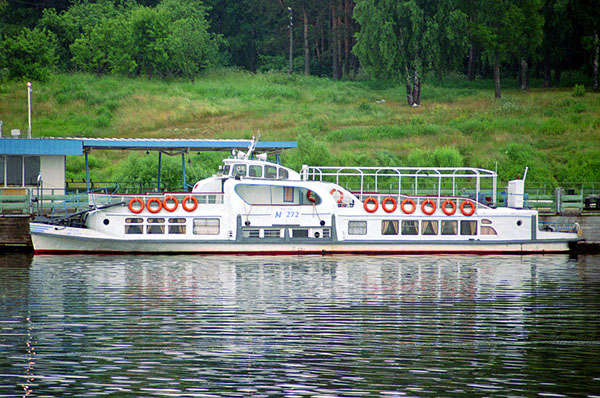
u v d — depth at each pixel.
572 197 109.44
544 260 92.94
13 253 93.56
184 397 42.31
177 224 92.69
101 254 92.44
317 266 85.38
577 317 61.25
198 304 64.88
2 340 53.16
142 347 51.59
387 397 42.34
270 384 44.38
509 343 53.34
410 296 69.19
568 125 184.50
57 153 99.88
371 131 182.88
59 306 63.69
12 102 199.38
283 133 180.50
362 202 95.69
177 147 103.25
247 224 93.19
